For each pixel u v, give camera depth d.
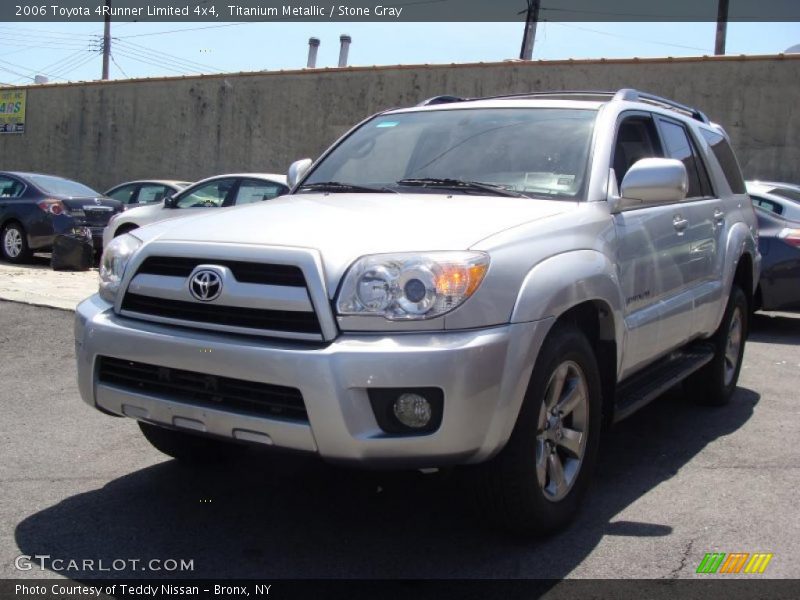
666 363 5.21
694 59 16.80
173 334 3.34
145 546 3.54
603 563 3.42
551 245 3.57
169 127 23.70
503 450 3.33
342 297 3.10
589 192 4.09
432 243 3.26
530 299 3.28
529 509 3.43
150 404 3.42
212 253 3.35
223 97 22.72
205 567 3.35
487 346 3.10
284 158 21.91
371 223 3.46
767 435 5.36
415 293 3.09
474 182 4.27
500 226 3.49
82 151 25.39
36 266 12.83
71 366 6.55
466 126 4.71
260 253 3.24
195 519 3.83
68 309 8.30
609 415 4.12
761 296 8.94
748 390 6.65
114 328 3.50
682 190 4.05
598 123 4.45
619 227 4.14
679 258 4.85
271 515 3.89
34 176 13.54
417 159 4.60
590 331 4.04
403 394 3.05
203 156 23.19
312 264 3.13
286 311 3.16
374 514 3.92
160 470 4.46
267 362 3.09
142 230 3.87
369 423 3.04
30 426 5.13
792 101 16.17
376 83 20.34
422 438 3.05
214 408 3.25
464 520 3.85
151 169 24.16
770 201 9.07
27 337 7.36
